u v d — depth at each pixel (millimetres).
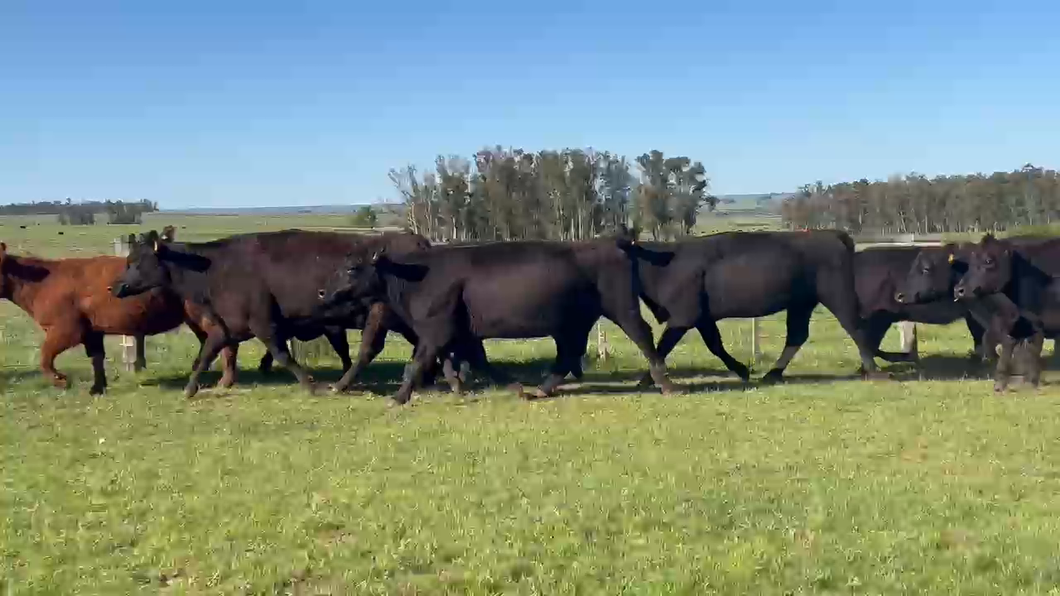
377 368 15359
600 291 12594
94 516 7215
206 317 13195
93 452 9305
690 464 8352
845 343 18250
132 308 13188
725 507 7055
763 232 13789
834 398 11562
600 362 15719
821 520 6668
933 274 13586
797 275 13367
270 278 12984
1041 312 12359
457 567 6047
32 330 22625
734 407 11172
